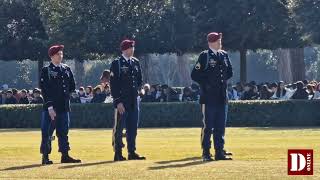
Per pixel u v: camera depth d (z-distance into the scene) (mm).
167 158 27281
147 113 57156
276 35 69875
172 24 70250
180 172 21562
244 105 55156
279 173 20672
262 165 22750
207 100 26312
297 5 69188
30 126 59906
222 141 26391
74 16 70500
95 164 24844
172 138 39625
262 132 44094
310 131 44250
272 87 61656
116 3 70375
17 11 75312
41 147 26359
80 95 62844
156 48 70375
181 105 56844
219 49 26656
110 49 70188
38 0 74062
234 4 69000
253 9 69062
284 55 99125
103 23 70250
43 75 26984
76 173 21812
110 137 42062
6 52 75625
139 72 27922
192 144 34438
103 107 58031
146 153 29594
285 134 41188
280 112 54969
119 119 27328
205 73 26422
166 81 146875
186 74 106375
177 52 71188
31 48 74875
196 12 70438
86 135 44594
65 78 27109
